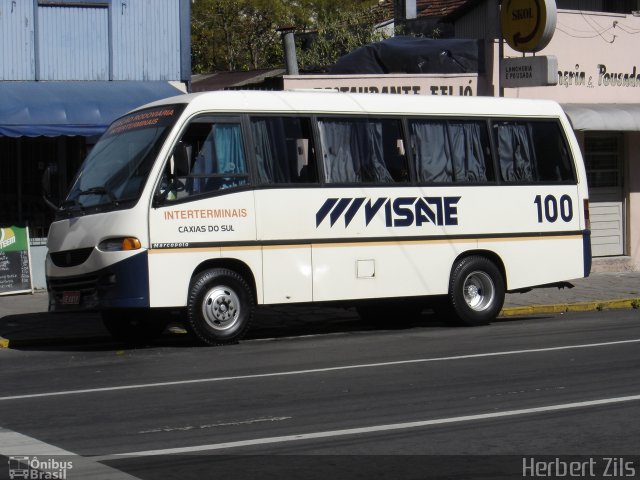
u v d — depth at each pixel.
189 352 14.48
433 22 34.81
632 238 25.50
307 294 15.51
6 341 15.71
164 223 14.42
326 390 11.08
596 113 23.28
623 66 25.69
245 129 15.17
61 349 15.47
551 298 20.83
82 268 14.64
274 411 9.98
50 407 10.39
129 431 9.16
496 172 17.23
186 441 8.75
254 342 15.60
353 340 15.68
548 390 10.90
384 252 16.14
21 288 20.59
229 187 14.95
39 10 20.48
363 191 15.99
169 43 21.58
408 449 8.42
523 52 22.73
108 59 21.09
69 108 19.61
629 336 15.34
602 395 10.58
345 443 8.64
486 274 17.19
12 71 20.30
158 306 14.39
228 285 15.02
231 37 49.66
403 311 18.05
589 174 25.02
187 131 14.74
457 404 10.20
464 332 16.39
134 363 13.53
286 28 23.91
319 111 15.81
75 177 15.73
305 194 15.51
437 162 16.77
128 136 15.32
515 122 17.56
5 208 20.56
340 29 36.53
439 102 16.92
